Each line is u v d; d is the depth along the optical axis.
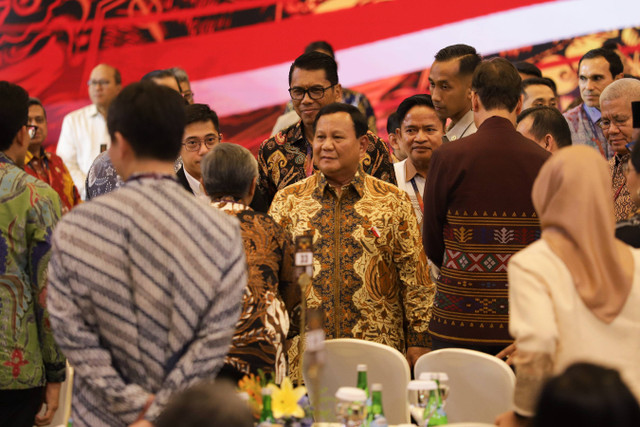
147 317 3.89
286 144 7.95
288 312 5.55
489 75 6.17
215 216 4.05
